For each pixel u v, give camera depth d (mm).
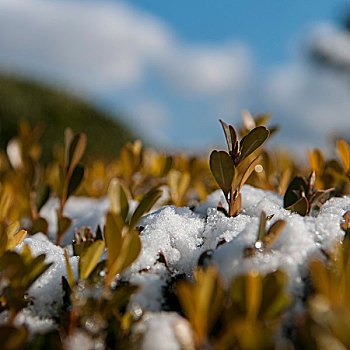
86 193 863
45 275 504
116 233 482
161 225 527
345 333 440
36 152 653
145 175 724
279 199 572
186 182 606
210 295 468
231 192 533
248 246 493
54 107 4188
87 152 3822
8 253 484
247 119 588
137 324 485
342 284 469
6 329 466
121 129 4516
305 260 491
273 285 472
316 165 586
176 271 512
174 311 498
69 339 481
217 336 475
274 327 469
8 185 615
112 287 499
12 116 3906
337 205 549
